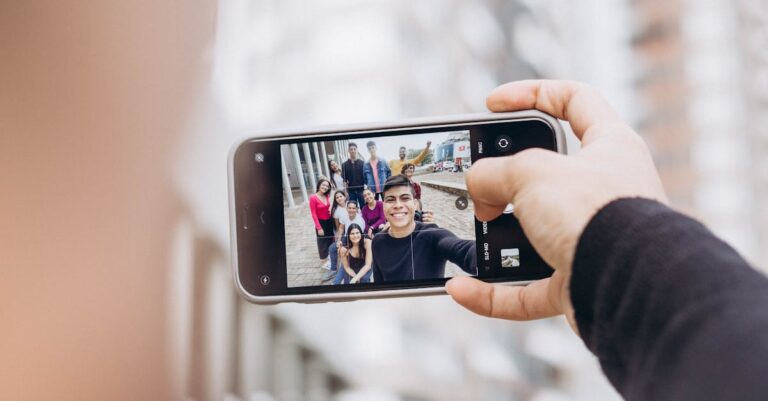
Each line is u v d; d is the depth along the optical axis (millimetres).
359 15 638
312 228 433
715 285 206
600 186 284
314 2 641
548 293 373
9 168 624
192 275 620
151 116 631
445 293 424
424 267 426
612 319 234
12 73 632
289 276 432
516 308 397
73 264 617
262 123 633
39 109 630
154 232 623
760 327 191
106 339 613
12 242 618
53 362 610
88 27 637
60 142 627
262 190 434
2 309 612
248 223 435
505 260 421
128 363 613
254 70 637
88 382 609
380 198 431
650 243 225
